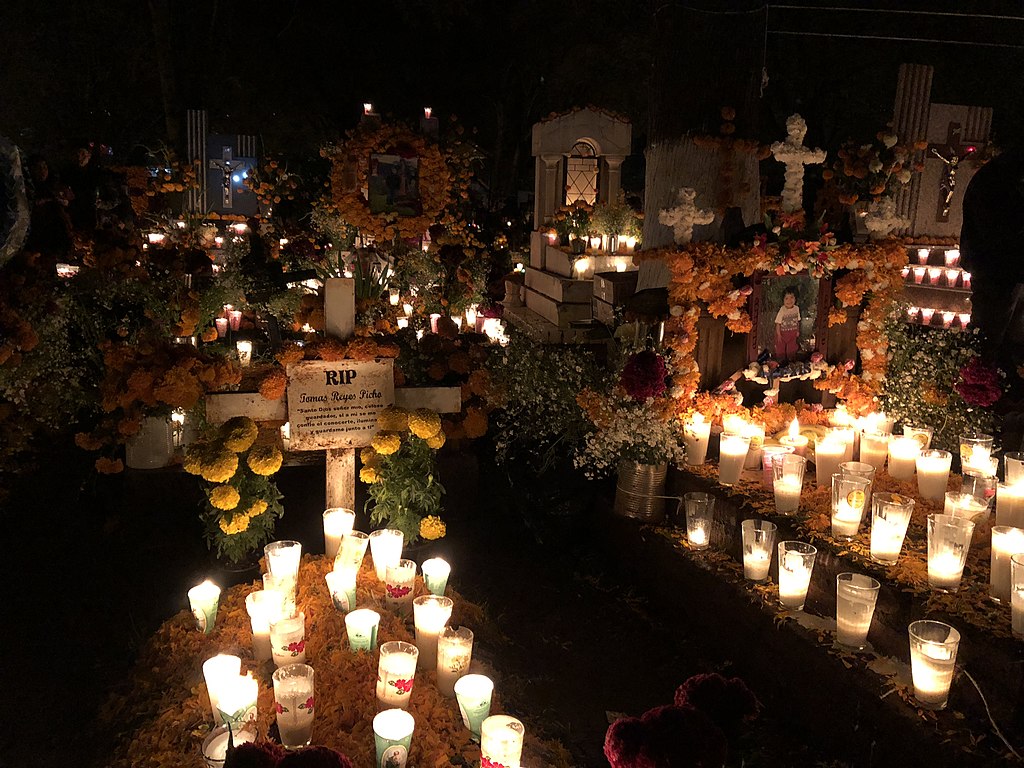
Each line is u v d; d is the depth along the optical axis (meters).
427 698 3.70
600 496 6.09
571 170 12.62
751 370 5.82
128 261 6.75
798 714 4.19
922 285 11.06
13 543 5.63
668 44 6.50
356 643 3.98
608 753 2.44
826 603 4.46
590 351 7.79
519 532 6.25
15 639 4.61
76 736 3.86
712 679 2.63
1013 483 4.66
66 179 8.82
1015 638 3.55
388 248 9.27
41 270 6.72
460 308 9.72
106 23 20.95
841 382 5.98
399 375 5.10
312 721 3.42
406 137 8.94
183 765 3.27
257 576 5.01
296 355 4.66
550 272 11.59
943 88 17.27
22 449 6.57
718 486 5.33
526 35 21.95
